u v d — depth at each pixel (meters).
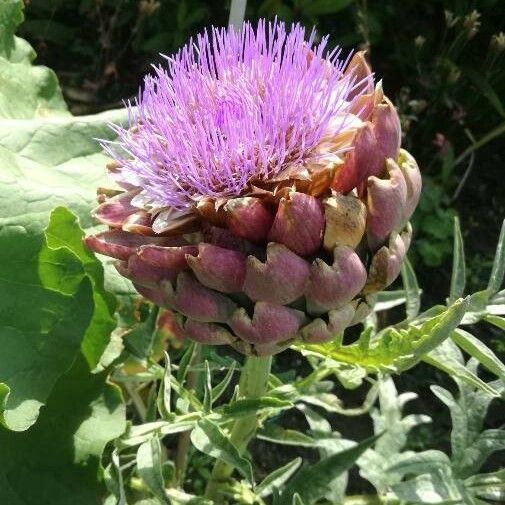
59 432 0.29
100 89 0.58
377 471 0.30
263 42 0.25
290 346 0.26
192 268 0.22
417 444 0.42
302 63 0.25
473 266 0.50
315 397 0.31
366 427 0.42
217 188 0.24
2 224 0.30
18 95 0.37
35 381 0.28
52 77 0.39
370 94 0.24
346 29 0.59
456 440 0.30
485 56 0.57
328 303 0.23
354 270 0.22
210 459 0.40
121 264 0.24
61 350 0.28
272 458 0.41
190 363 0.32
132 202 0.24
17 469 0.29
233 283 0.22
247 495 0.31
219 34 0.26
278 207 0.22
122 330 0.31
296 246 0.22
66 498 0.29
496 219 0.54
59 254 0.29
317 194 0.23
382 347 0.26
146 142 0.25
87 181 0.34
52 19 0.61
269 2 0.56
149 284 0.23
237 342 0.24
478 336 0.46
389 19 0.58
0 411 0.26
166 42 0.58
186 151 0.24
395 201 0.22
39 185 0.32
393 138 0.23
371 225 0.23
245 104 0.24
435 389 0.31
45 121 0.35
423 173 0.55
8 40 0.38
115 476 0.28
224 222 0.23
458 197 0.55
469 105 0.56
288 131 0.24
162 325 0.33
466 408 0.30
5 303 0.29
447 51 0.55
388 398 0.32
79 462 0.29
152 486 0.25
